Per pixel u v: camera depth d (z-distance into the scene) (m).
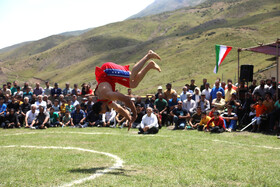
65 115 14.23
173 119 12.27
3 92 15.28
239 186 4.42
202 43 152.88
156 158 6.37
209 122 11.13
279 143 8.35
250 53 105.06
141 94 92.88
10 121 13.50
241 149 7.45
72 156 6.61
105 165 5.71
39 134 10.98
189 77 103.94
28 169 5.40
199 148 7.61
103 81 5.05
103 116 13.59
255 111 11.34
